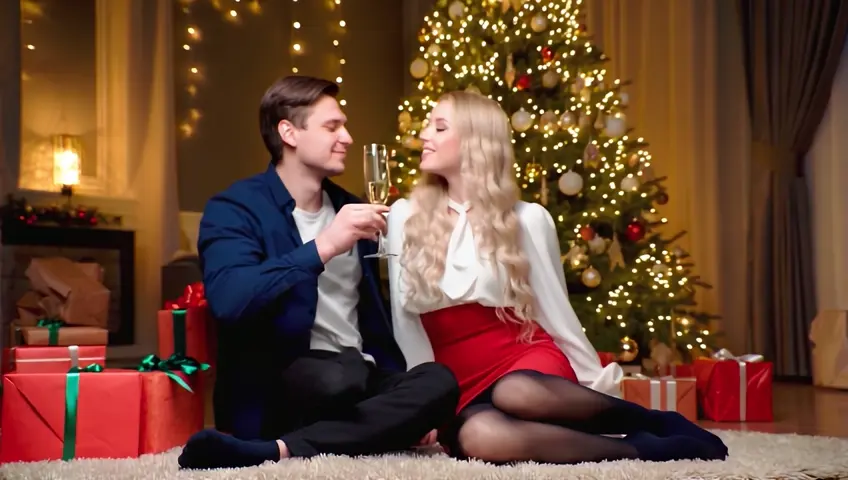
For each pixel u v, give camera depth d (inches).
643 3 239.3
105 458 82.3
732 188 226.8
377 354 90.3
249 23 245.3
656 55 237.6
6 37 193.3
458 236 86.0
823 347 198.7
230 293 79.0
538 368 82.4
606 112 170.9
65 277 166.7
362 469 69.1
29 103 205.0
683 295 169.3
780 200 218.8
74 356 96.6
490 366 84.6
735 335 225.0
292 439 75.9
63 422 83.1
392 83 276.5
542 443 75.4
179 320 98.9
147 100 218.2
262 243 85.9
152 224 215.3
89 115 213.2
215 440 71.8
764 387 133.6
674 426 80.1
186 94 231.0
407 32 278.2
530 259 87.4
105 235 206.2
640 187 164.2
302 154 88.3
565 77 166.4
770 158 220.5
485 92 164.6
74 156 203.9
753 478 71.1
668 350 148.9
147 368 90.2
